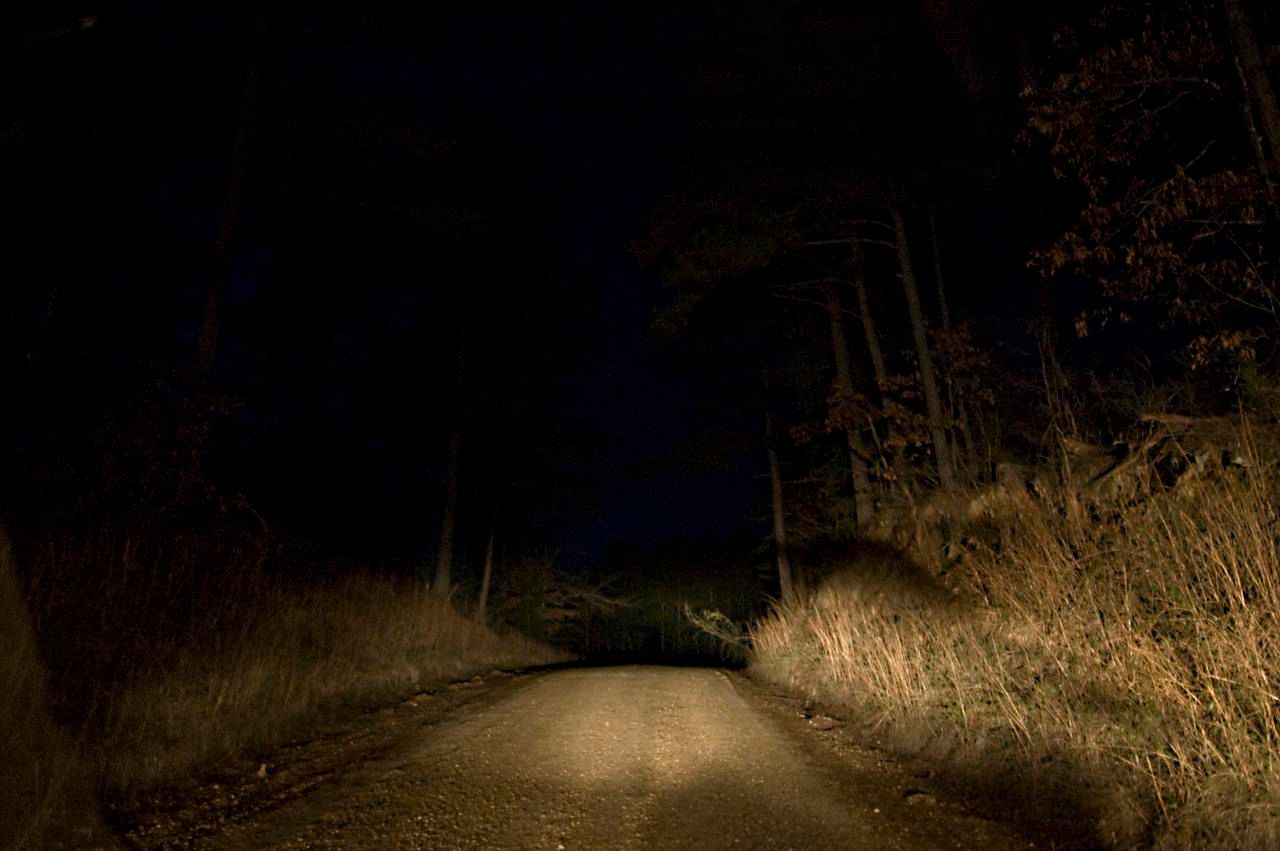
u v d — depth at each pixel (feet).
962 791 18.19
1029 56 33.12
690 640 171.01
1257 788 13.98
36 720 19.93
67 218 39.99
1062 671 20.84
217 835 16.20
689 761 21.15
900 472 51.26
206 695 25.52
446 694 33.78
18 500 34.22
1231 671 16.49
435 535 82.48
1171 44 25.99
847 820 16.37
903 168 47.70
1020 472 35.78
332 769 20.99
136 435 35.24
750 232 48.88
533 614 104.32
